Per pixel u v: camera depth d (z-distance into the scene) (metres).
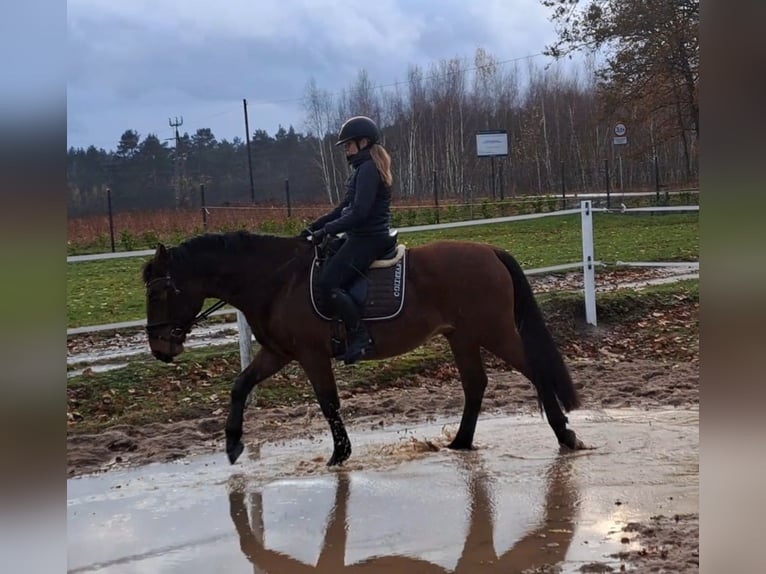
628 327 10.38
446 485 5.24
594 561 3.92
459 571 3.93
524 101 53.56
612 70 25.73
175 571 4.09
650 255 15.73
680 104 25.58
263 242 5.89
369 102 54.94
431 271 5.86
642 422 6.63
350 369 8.59
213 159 59.12
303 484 5.42
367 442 6.46
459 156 49.19
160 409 7.53
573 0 25.17
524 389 8.09
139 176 55.50
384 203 5.75
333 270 5.60
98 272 17.22
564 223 23.36
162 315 5.73
